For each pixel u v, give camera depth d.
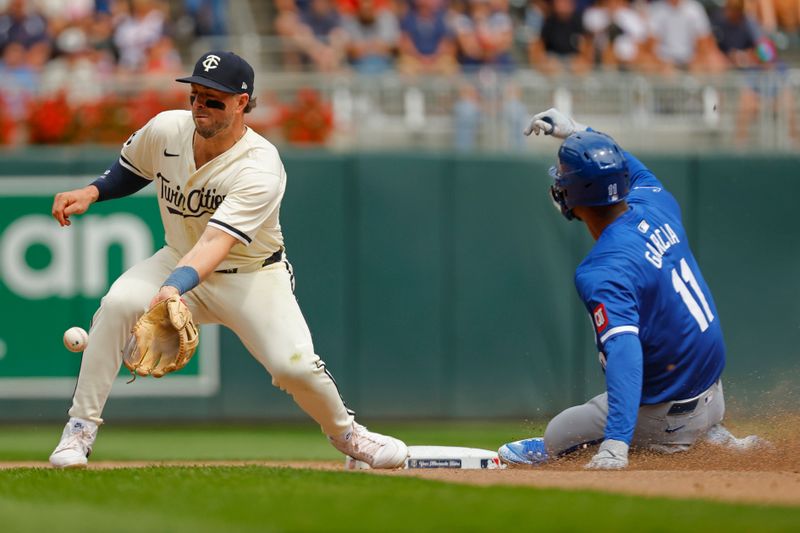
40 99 35.53
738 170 34.81
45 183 33.38
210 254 16.11
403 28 42.59
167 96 35.72
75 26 40.97
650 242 16.42
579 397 34.25
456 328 33.97
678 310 16.50
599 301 15.69
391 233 33.88
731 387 34.53
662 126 36.91
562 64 42.22
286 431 33.06
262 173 16.58
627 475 14.77
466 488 13.49
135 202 33.28
